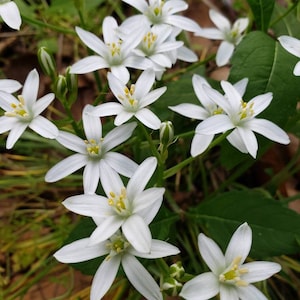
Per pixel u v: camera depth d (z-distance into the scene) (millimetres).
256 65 206
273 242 189
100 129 184
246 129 176
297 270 224
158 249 151
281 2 326
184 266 229
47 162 263
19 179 252
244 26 245
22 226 247
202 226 227
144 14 217
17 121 183
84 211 153
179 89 228
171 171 185
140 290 152
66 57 305
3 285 230
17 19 199
